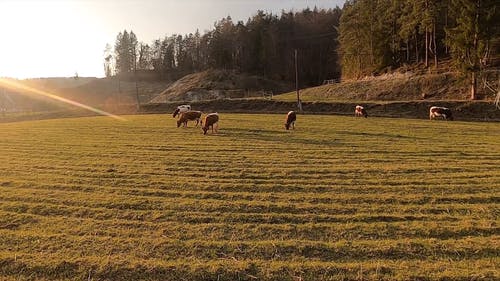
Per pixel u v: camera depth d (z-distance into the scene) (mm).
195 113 39781
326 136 31844
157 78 164000
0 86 153000
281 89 128625
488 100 54844
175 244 10914
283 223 12484
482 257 9984
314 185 16766
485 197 14859
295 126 39406
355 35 91812
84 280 9258
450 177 18031
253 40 145625
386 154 23797
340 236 11398
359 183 17109
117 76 172250
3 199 15383
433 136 31938
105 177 18734
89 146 28250
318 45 152625
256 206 13977
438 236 11359
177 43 171125
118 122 46625
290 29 160125
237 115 54031
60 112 71000
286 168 20047
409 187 16328
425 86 67188
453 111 52219
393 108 55344
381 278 9047
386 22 87250
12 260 10055
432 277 9016
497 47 72562
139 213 13523
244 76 130875
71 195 15758
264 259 10086
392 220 12633
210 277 9297
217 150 25625
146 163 21766
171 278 9266
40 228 12328
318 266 9594
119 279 9273
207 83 119812
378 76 82312
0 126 47281
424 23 73062
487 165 20453
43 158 23906
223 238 11398
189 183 17250
